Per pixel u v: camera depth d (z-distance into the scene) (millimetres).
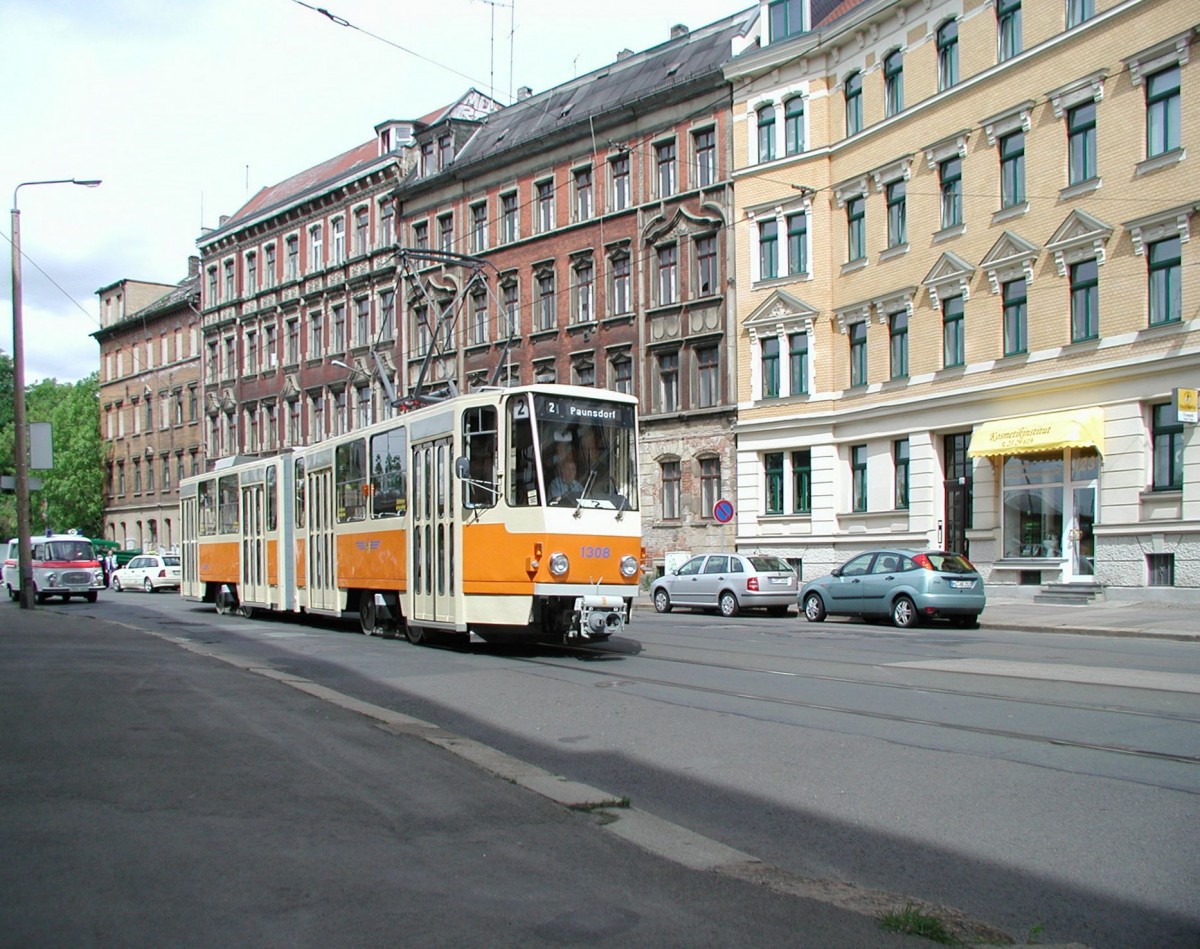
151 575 50031
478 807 6898
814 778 8000
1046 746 8898
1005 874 5809
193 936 4602
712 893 5344
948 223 29578
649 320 38875
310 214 56812
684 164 37844
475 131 49000
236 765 7906
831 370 33281
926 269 29969
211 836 6066
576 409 16266
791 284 34281
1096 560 25266
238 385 62500
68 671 13273
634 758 8836
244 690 11805
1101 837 6406
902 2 30453
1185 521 23469
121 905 4961
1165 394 23891
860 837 6535
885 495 31656
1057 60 26234
